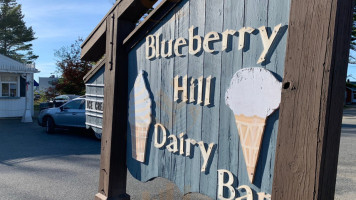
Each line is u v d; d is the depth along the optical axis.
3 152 7.58
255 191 1.93
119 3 2.95
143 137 2.82
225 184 2.11
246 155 1.97
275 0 1.84
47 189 4.71
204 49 2.27
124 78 3.06
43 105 16.50
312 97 1.56
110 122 3.02
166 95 2.60
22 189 4.71
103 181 3.10
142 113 2.83
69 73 19.44
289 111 1.65
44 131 11.41
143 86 2.82
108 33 3.12
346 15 1.57
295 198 1.61
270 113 1.83
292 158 1.63
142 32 2.84
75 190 4.67
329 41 1.51
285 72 1.68
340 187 4.88
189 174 2.40
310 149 1.56
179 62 2.48
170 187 4.53
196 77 2.34
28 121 14.41
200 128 2.30
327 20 1.52
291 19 1.66
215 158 2.19
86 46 3.56
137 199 4.21
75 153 7.50
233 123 2.07
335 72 1.54
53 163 6.44
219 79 2.17
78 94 19.94
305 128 1.58
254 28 1.95
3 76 15.78
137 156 2.90
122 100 3.05
